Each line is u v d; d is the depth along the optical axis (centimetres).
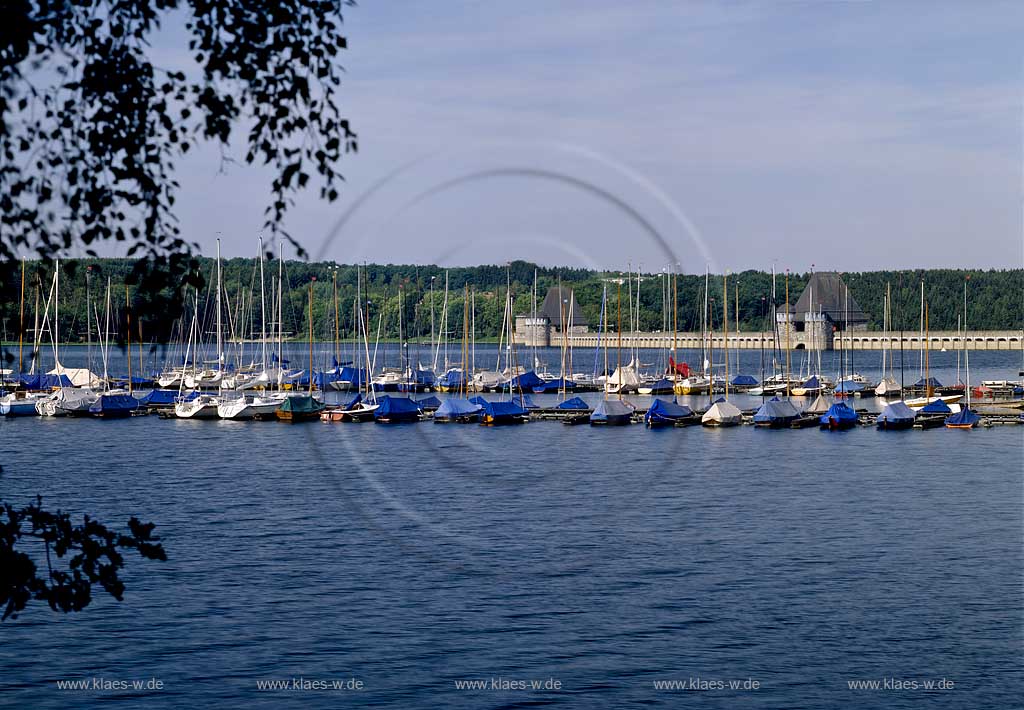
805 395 15812
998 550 5369
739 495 7156
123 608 4394
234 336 15750
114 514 6569
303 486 7712
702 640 4000
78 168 1365
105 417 12988
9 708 3419
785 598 4519
